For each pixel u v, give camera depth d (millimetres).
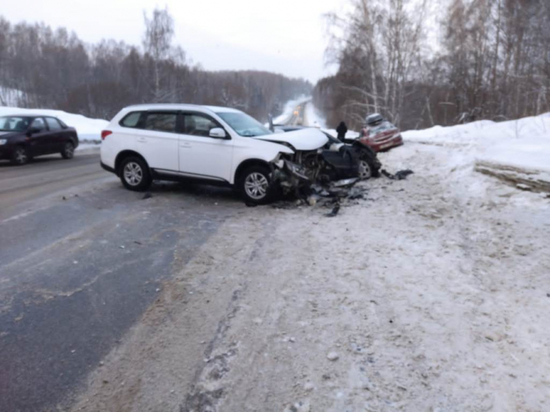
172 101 46062
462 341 2994
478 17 28672
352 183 8438
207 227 5859
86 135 23109
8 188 8633
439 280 3963
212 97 78688
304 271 4262
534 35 24516
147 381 2596
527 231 4887
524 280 3855
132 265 4406
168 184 9117
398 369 2709
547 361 2732
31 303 3527
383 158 13516
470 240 4992
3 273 4117
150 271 4262
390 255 4656
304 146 7355
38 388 2518
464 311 3393
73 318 3312
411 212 6434
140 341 3020
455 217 5953
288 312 3438
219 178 7422
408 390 2516
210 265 4445
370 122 15367
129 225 5855
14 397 2438
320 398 2449
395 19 27422
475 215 5824
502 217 5477
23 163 13227
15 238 5195
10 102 64812
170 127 7855
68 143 15398
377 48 28328
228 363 2775
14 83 65938
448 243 4922
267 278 4105
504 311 3369
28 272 4156
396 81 28891
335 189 8094
